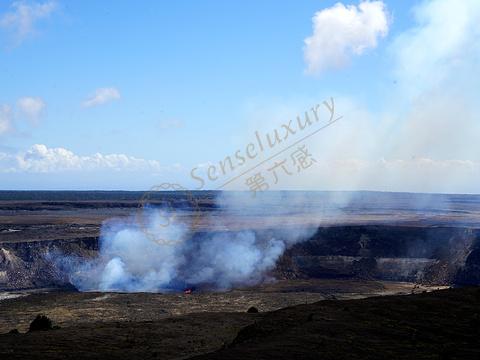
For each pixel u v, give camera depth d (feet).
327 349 99.30
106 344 136.87
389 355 97.19
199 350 132.57
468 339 108.17
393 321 120.47
